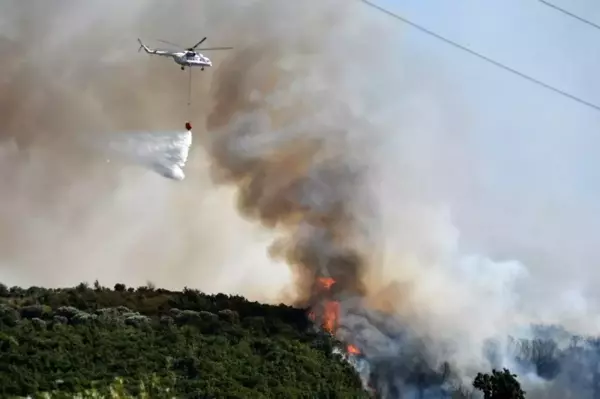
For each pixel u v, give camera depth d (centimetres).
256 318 5212
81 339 4559
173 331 4806
